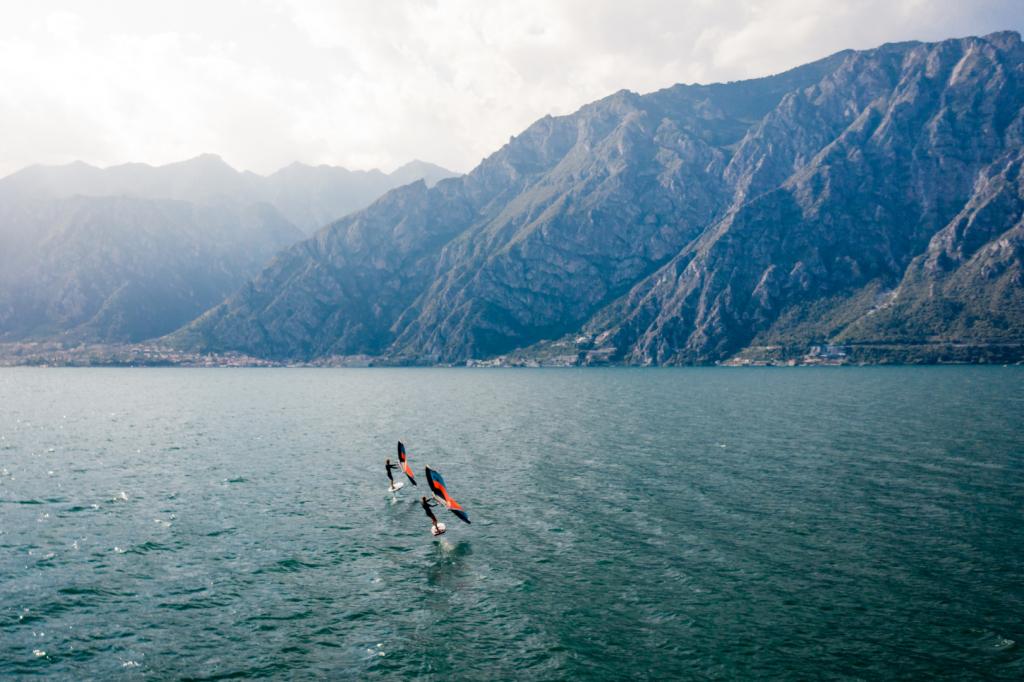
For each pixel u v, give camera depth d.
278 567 40.00
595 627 31.42
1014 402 135.25
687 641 29.81
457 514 46.50
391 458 77.38
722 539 43.84
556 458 75.88
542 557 41.19
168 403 169.88
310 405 161.62
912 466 66.81
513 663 28.20
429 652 29.28
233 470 70.19
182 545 44.12
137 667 28.03
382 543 44.66
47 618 32.69
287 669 27.88
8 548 43.16
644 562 39.88
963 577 36.28
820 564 38.78
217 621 32.56
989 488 56.53
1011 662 27.22
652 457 75.56
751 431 97.56
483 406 154.75
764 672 26.95
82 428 110.12
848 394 168.62
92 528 47.91
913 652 28.28
